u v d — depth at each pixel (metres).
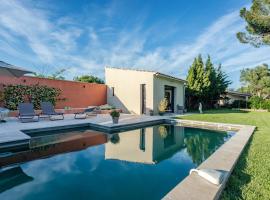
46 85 14.31
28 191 3.71
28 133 8.32
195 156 6.14
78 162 5.34
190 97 23.91
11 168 4.83
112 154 6.12
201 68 23.44
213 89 24.66
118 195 3.62
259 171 4.16
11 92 12.41
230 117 14.97
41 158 5.60
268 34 11.50
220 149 5.35
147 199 3.49
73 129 9.97
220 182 3.28
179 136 9.39
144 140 8.50
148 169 4.93
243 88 45.66
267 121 12.66
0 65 7.16
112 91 18.34
